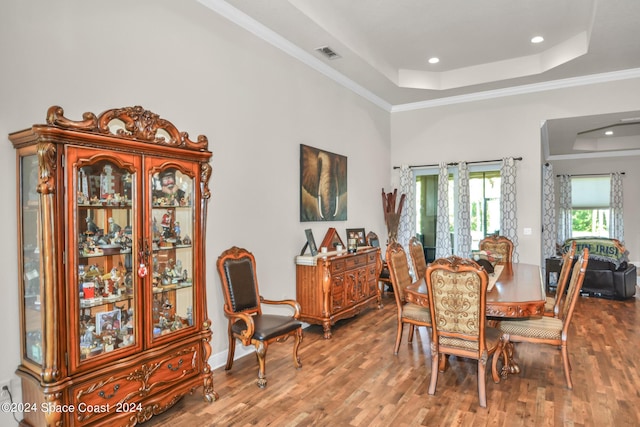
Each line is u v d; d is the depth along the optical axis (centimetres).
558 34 471
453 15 422
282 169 426
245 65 378
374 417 257
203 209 284
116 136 222
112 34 267
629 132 852
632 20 388
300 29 398
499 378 315
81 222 215
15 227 222
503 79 561
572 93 564
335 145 529
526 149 595
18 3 221
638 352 374
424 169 680
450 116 652
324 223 504
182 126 315
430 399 282
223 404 275
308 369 336
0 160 215
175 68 310
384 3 397
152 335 246
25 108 224
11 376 220
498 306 278
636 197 966
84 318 217
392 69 565
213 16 344
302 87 459
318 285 429
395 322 481
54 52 236
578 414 260
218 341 346
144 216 242
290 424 249
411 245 439
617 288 596
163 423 250
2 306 217
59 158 199
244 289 342
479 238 644
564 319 315
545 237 791
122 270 238
